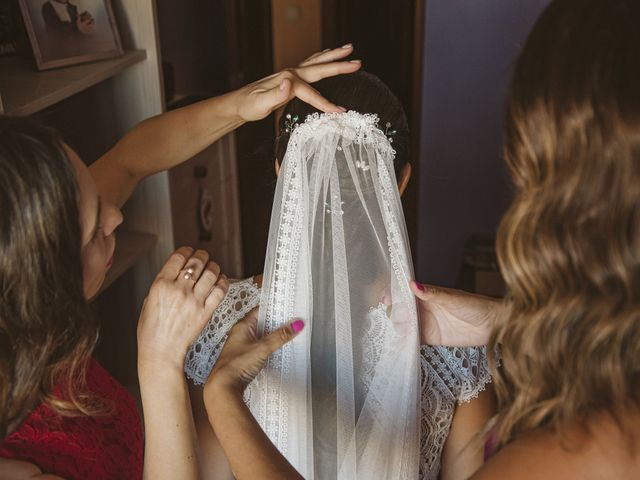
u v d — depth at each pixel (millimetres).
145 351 999
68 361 903
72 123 1940
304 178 1008
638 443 723
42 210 791
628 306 733
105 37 1744
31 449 939
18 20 1663
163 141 1359
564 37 713
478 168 2666
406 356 1043
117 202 1359
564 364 771
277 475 878
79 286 855
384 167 1013
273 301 1031
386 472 1058
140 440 1151
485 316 1097
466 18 2484
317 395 1047
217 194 2398
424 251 2816
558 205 738
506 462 751
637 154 693
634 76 682
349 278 1023
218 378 946
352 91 1080
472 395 1162
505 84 800
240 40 2518
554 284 765
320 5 2719
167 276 996
